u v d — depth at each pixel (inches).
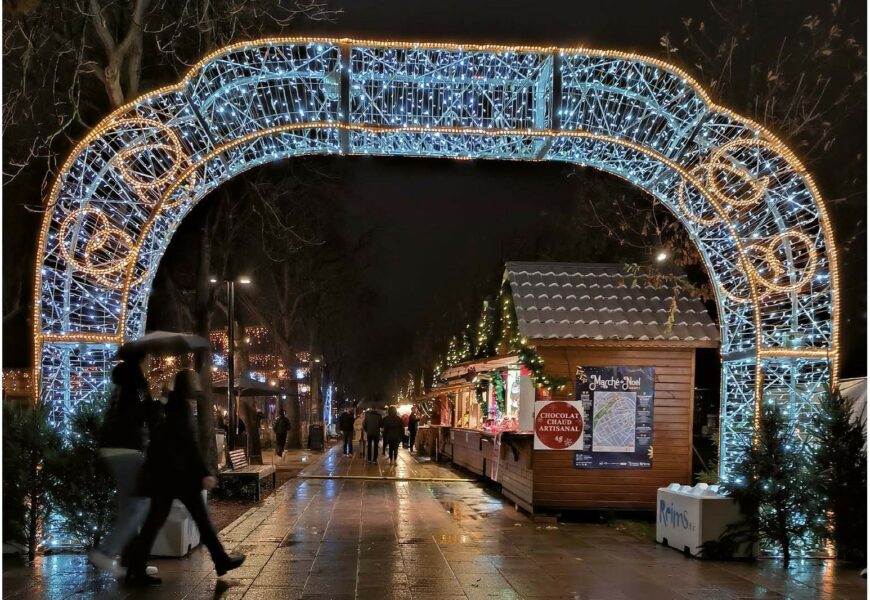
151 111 335.3
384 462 923.4
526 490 460.4
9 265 552.7
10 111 434.6
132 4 423.5
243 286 970.7
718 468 412.5
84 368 342.6
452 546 349.7
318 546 343.6
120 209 344.8
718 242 378.6
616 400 455.2
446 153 356.8
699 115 348.2
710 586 277.9
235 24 457.4
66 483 300.0
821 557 333.7
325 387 1879.9
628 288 494.0
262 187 690.2
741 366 381.7
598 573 296.7
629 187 685.9
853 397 400.2
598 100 351.6
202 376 543.2
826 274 352.2
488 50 339.0
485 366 563.2
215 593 255.1
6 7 302.0
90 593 252.4
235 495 517.3
